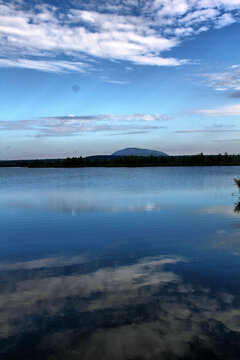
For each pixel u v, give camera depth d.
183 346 4.38
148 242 10.45
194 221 14.08
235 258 8.34
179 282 6.70
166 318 5.13
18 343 4.50
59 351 4.30
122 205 20.06
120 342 4.48
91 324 4.99
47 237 11.56
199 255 8.71
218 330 4.76
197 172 85.88
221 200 21.69
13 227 13.60
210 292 6.14
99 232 12.27
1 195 27.78
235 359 4.08
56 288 6.49
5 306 5.67
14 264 8.27
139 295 6.06
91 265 8.06
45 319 5.18
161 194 26.55
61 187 37.03
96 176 70.62
